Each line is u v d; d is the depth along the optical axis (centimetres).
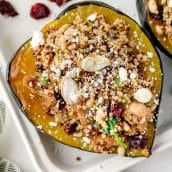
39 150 44
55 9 46
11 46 45
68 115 41
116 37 41
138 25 42
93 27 41
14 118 44
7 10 45
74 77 41
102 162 44
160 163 46
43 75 41
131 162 44
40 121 41
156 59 41
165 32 42
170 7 42
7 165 47
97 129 41
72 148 45
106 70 41
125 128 41
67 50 41
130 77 41
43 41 41
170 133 44
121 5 45
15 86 41
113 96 41
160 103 43
